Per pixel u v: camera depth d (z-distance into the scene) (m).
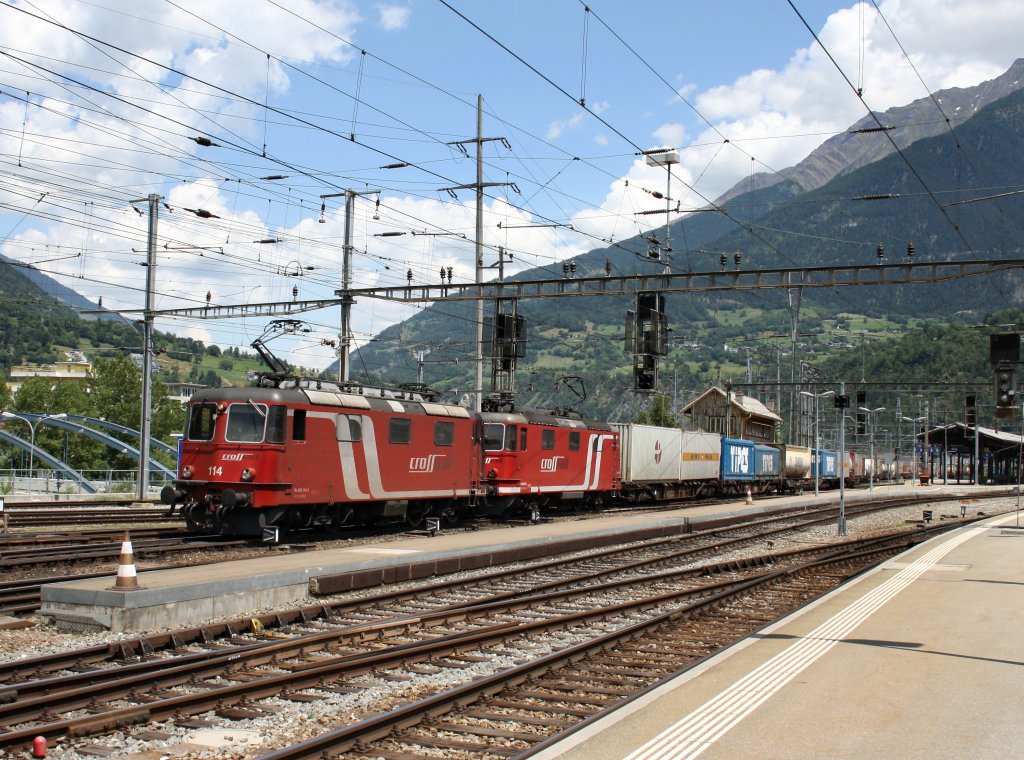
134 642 11.62
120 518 31.08
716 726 7.98
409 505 28.75
